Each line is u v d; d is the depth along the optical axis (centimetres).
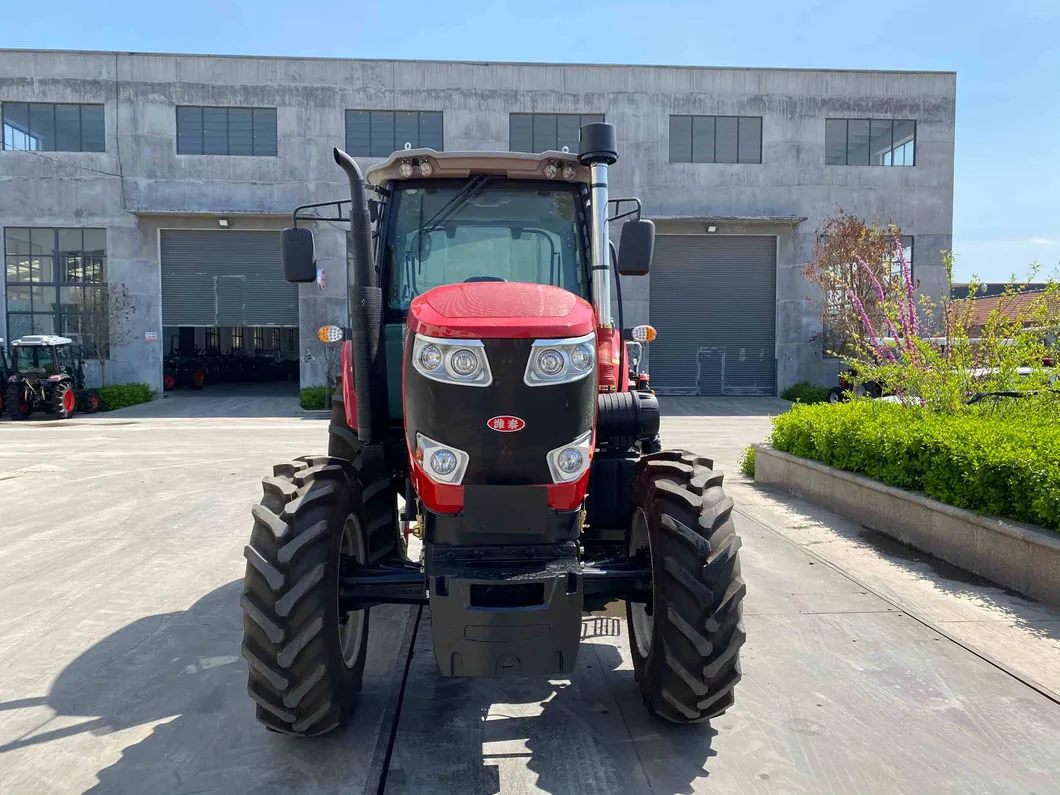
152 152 2328
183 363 2877
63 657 422
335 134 2358
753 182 2431
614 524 392
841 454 736
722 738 332
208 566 593
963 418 697
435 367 290
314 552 305
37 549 643
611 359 391
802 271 2412
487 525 296
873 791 294
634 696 374
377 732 338
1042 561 490
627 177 2409
